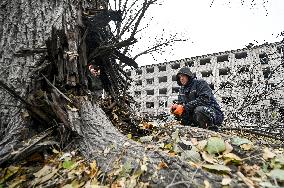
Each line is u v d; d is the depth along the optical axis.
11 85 2.69
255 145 2.32
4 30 2.98
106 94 3.46
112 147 2.06
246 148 2.15
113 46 2.94
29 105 2.33
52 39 2.41
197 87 4.00
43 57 2.67
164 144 2.39
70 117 2.34
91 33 3.19
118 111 3.29
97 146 2.16
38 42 2.91
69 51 2.67
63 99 2.45
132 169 1.76
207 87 3.92
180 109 3.77
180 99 4.27
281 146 2.77
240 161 1.84
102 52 3.04
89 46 3.24
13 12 3.05
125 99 3.58
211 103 3.83
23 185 1.91
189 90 4.11
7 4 3.09
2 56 2.85
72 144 2.30
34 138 2.25
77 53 2.69
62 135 2.31
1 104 2.55
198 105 3.78
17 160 2.15
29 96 2.37
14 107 2.59
